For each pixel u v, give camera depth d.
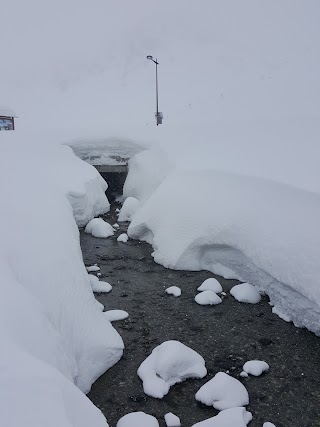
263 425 3.99
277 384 4.64
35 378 2.72
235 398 4.29
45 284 4.77
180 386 4.61
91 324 4.93
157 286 7.16
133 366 4.93
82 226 10.50
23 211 6.18
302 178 7.04
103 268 8.00
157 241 8.34
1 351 2.94
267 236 6.32
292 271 5.67
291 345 5.37
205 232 7.50
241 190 7.52
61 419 2.40
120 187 13.98
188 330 5.76
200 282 7.27
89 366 4.54
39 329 3.76
